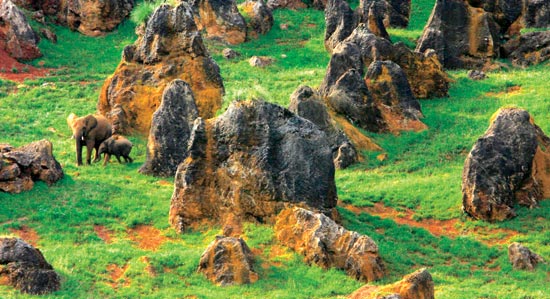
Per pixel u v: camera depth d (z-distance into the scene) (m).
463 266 84.81
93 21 166.00
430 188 102.31
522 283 80.56
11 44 149.75
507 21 156.25
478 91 138.00
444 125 124.44
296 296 73.81
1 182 93.12
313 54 159.62
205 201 89.50
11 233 84.25
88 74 146.12
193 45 121.38
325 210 88.50
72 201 92.75
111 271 77.38
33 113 126.81
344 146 112.00
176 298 72.62
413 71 136.00
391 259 83.81
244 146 89.56
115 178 101.88
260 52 160.38
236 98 91.75
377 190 101.94
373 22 153.88
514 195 97.38
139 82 121.81
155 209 92.50
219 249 78.31
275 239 84.81
